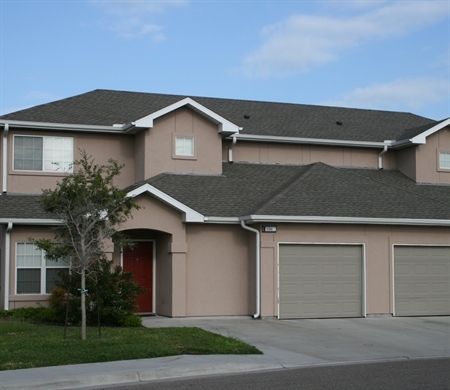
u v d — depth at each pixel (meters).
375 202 22.36
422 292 22.27
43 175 22.38
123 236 16.45
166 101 26.66
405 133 27.44
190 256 20.97
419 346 15.95
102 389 10.98
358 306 21.53
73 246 15.21
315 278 21.17
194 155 23.42
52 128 22.39
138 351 13.50
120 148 23.66
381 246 21.91
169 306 20.72
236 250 21.44
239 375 12.23
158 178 22.56
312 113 28.62
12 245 20.28
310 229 21.14
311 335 17.33
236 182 23.34
